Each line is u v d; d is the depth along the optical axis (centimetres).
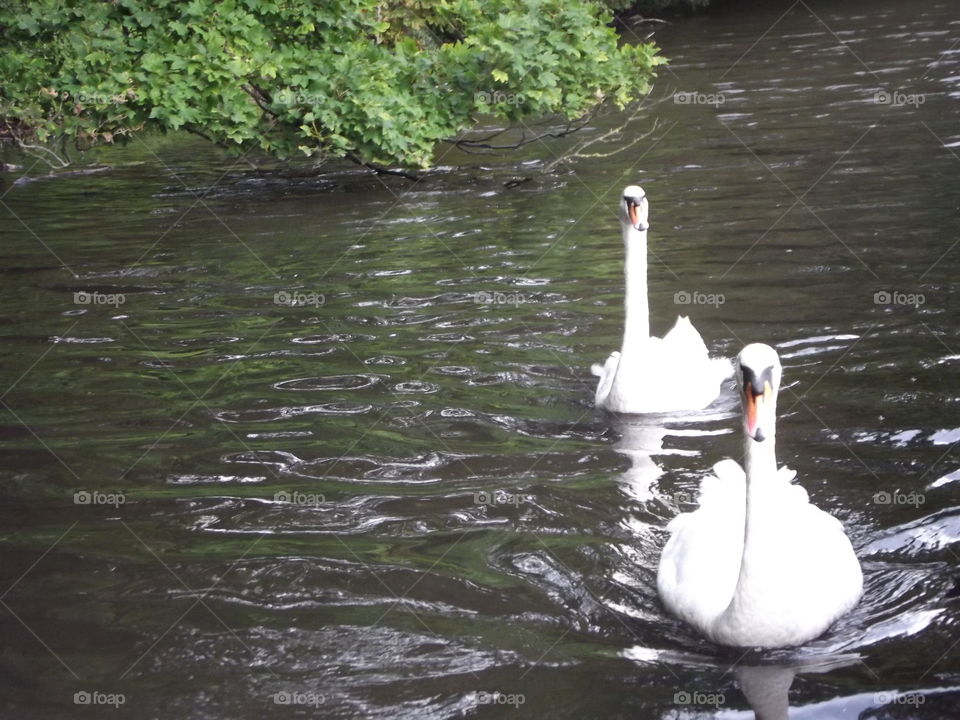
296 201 1278
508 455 670
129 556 613
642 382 702
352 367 757
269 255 1030
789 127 1493
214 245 1084
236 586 596
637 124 1619
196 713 545
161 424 705
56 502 648
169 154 1630
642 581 593
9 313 879
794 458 650
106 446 688
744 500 590
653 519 624
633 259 705
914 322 760
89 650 571
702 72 2119
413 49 1348
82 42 1271
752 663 553
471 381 737
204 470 667
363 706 545
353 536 620
